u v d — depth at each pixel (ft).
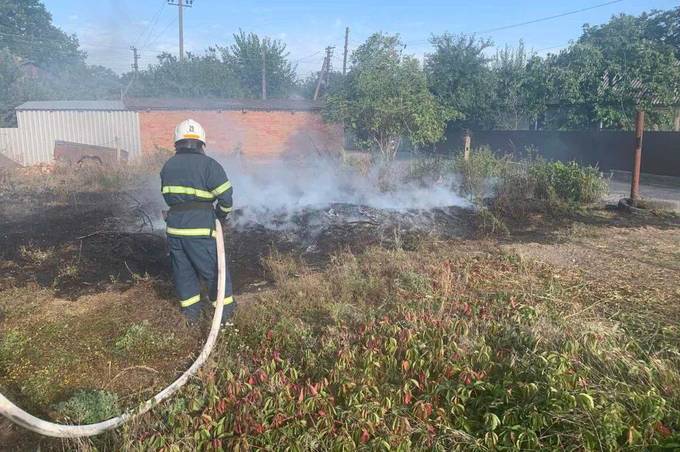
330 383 10.48
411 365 10.92
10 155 66.59
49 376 11.63
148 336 13.21
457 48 91.61
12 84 103.60
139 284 17.08
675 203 29.37
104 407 10.19
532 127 91.71
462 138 89.56
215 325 12.53
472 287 16.43
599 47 76.28
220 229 13.70
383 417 9.34
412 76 50.57
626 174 60.23
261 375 10.66
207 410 9.89
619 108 70.44
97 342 13.16
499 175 33.47
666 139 56.95
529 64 81.87
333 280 16.79
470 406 9.74
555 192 31.19
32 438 9.69
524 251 20.97
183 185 13.66
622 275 17.71
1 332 13.58
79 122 70.08
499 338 12.17
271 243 22.44
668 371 10.13
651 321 13.48
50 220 27.91
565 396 8.86
